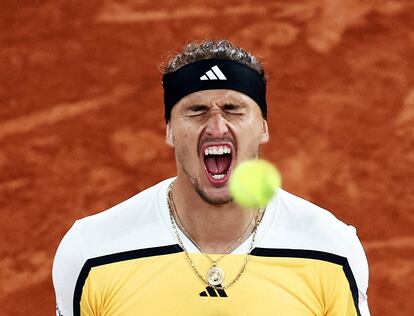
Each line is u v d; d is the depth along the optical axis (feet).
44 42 135.03
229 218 52.54
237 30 136.15
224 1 139.85
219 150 51.98
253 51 132.87
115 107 124.57
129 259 53.62
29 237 108.06
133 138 120.16
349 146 118.32
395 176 114.52
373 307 100.73
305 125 120.88
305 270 52.95
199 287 52.47
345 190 112.78
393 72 129.08
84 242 54.49
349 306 53.88
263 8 138.72
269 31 135.64
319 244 53.57
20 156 117.80
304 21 136.46
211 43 53.11
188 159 52.13
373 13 137.28
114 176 115.44
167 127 55.06
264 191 49.26
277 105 123.85
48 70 130.72
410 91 126.21
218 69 51.75
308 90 126.52
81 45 134.72
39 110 124.47
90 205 111.86
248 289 52.29
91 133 120.67
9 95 126.72
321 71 129.59
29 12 139.23
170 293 52.42
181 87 52.13
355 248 54.29
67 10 139.44
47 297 101.91
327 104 124.26
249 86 52.19
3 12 139.13
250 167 49.24
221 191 51.55
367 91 126.21
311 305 52.65
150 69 130.82
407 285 102.73
